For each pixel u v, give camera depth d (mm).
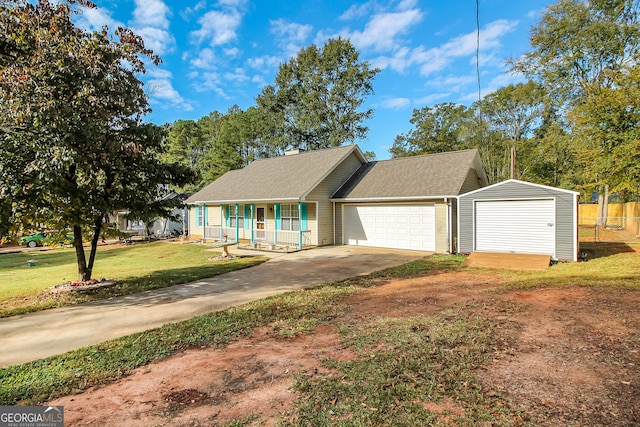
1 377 3988
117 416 3131
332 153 19297
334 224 17859
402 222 15445
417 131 42938
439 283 8516
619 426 2707
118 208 8945
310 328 5418
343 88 35156
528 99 35781
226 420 2992
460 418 2881
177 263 13602
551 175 33688
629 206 24578
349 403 3172
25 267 14398
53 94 7125
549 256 10891
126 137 8430
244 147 41188
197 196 22625
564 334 4707
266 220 19453
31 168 6453
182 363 4293
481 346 4387
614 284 7430
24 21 7242
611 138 15977
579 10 24719
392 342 4637
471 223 12914
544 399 3137
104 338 5285
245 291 8289
